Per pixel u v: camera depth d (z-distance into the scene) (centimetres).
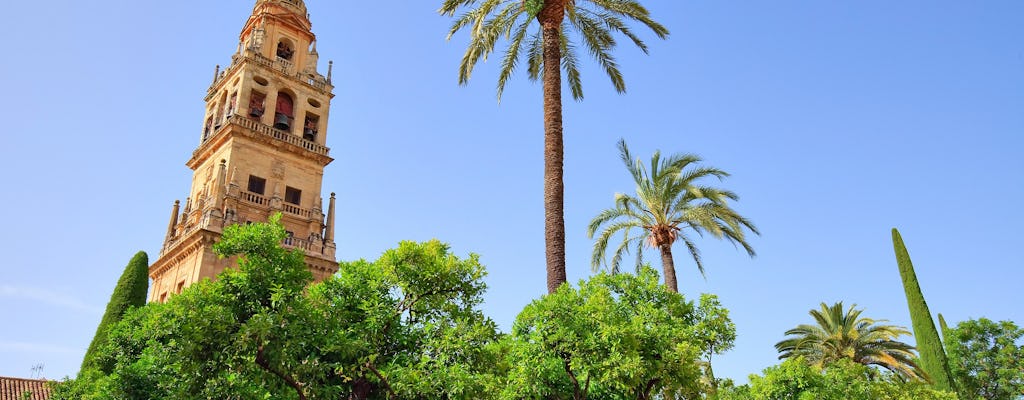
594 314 1941
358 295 1716
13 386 4300
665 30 3103
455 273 1805
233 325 1478
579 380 1988
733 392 3161
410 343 1692
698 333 2173
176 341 1493
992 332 5381
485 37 2922
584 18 3144
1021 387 5003
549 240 2383
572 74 3322
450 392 1541
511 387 1797
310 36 5950
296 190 5159
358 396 1627
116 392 2372
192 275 4378
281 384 1556
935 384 4869
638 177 3806
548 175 2486
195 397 1498
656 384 2058
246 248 1614
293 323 1494
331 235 5066
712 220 3547
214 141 5112
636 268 4019
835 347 4947
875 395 3152
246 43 5878
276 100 5344
